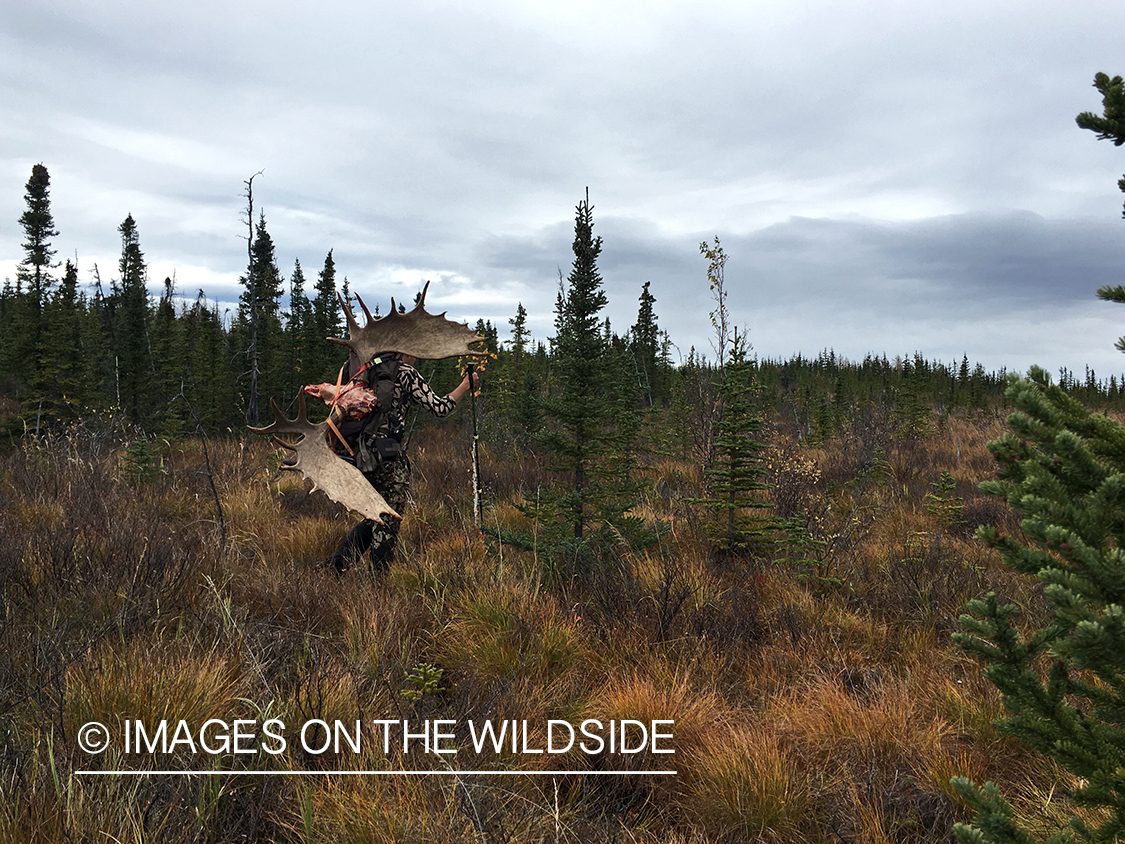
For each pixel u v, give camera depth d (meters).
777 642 3.81
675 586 4.17
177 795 2.13
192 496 6.23
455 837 2.11
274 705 2.67
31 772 2.11
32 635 3.07
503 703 2.89
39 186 29.03
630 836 2.32
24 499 5.45
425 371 13.70
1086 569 1.44
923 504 7.52
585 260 5.05
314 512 6.06
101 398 13.39
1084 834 1.59
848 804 2.46
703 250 7.29
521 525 5.87
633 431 6.64
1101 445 1.63
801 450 10.72
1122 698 1.63
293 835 2.15
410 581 4.32
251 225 13.27
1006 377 1.74
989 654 1.75
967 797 1.66
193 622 3.41
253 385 13.02
